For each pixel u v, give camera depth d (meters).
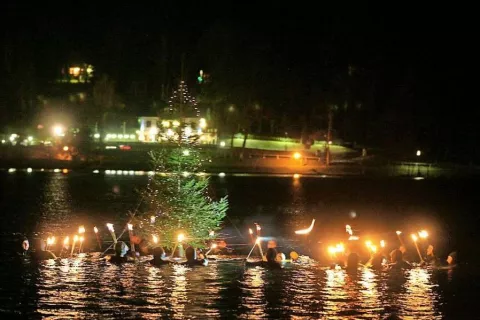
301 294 25.69
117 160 143.75
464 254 36.66
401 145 183.12
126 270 29.66
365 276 29.20
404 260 33.19
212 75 177.62
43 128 177.00
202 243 36.03
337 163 152.12
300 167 144.12
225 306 23.86
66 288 26.11
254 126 197.88
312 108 187.12
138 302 24.17
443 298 25.38
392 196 86.88
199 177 38.50
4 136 173.00
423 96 185.38
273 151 163.62
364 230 49.62
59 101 185.62
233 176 125.19
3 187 87.19
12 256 33.25
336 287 26.97
